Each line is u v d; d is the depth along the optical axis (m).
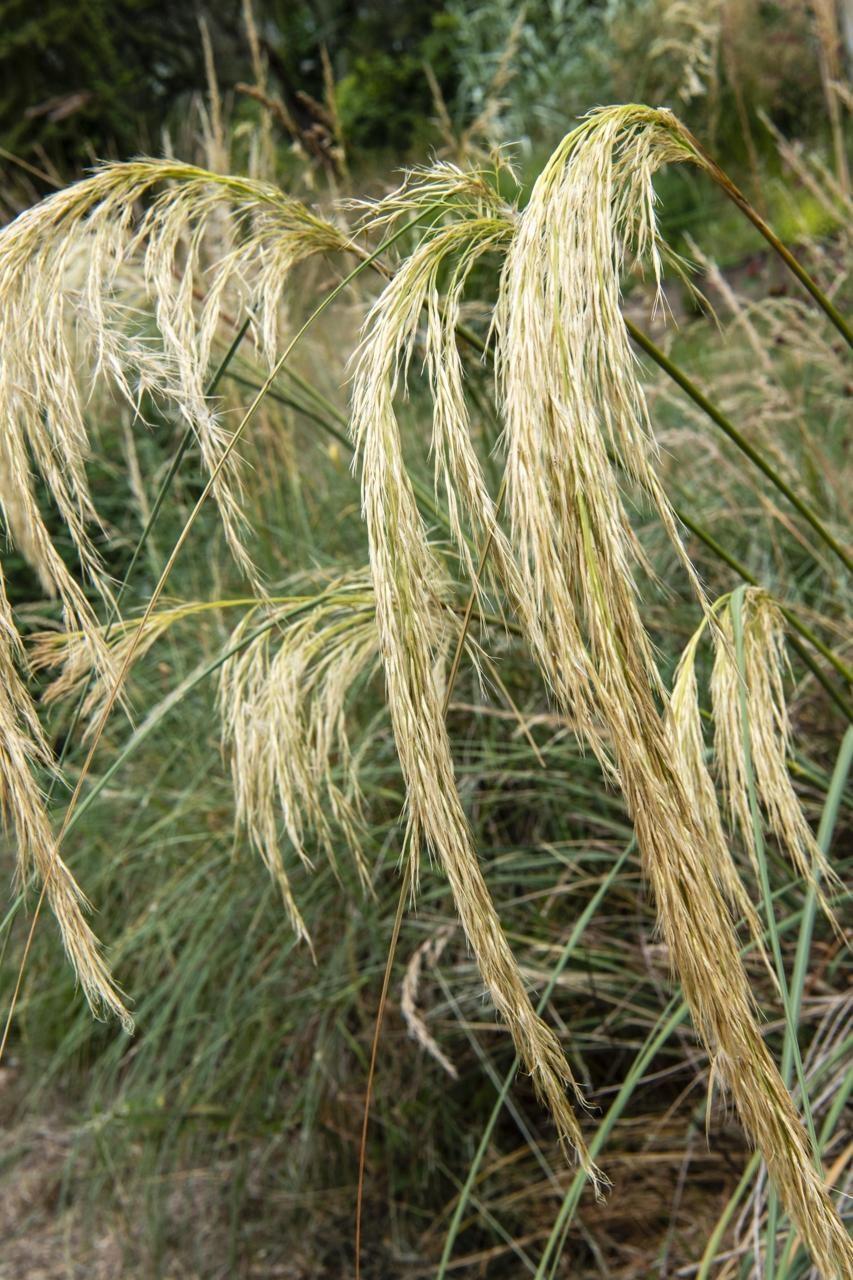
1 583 0.99
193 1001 2.41
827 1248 0.82
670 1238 1.93
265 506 2.95
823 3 2.95
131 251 1.20
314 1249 2.39
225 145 3.05
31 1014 3.07
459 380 0.90
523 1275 2.21
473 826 2.31
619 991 2.24
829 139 4.96
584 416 0.82
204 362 1.23
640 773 0.81
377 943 2.31
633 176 1.00
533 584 0.84
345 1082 2.41
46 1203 2.82
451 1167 2.39
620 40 5.92
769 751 1.24
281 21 14.05
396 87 11.91
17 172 5.27
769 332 3.12
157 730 2.99
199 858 2.68
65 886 0.95
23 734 0.97
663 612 2.46
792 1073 1.82
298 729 1.46
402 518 0.89
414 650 0.88
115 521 3.74
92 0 10.86
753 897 1.92
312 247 1.35
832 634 2.44
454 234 1.01
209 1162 2.59
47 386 1.04
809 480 2.61
